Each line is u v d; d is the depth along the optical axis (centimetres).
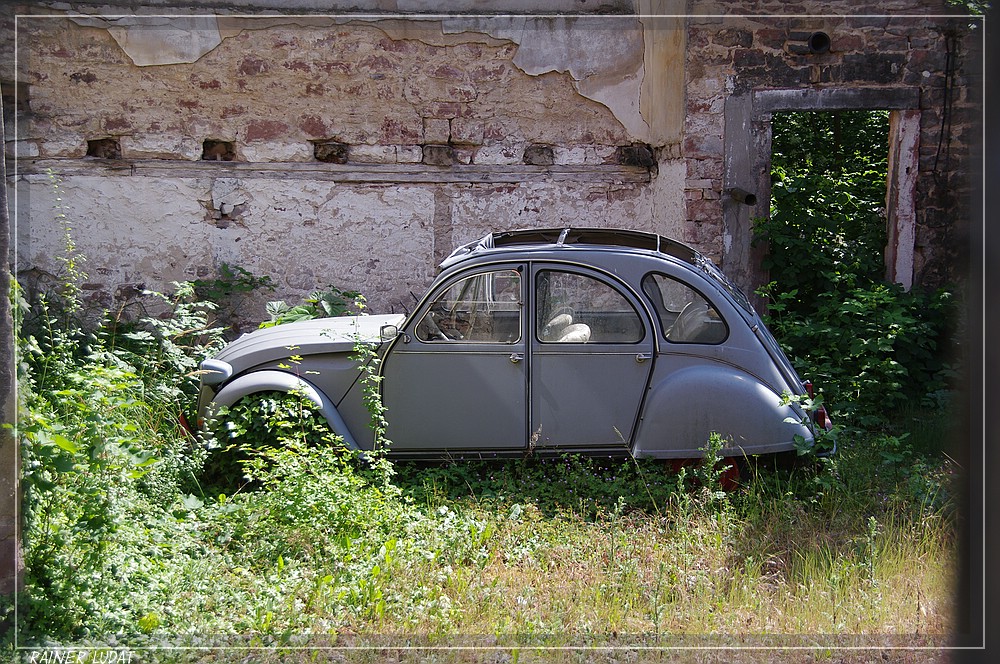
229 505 504
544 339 548
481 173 932
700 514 496
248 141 898
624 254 552
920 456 624
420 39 909
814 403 536
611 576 427
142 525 458
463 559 454
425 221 927
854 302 783
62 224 870
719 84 870
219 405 562
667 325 549
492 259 548
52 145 866
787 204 895
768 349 553
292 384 557
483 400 549
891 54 882
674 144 894
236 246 902
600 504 525
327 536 460
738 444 538
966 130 884
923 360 834
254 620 384
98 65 868
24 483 367
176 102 884
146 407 603
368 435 559
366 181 917
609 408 548
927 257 906
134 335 706
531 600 410
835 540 471
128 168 882
